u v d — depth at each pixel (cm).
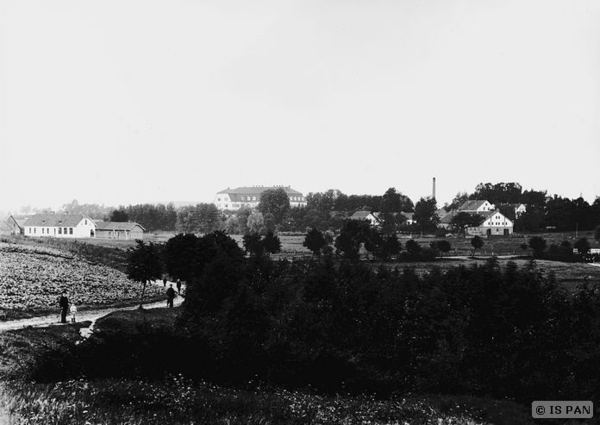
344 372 2797
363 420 2034
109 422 1512
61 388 1852
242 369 2588
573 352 3603
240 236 18700
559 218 18812
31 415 1458
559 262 11181
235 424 1748
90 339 2409
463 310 4031
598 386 3253
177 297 7025
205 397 2053
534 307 3994
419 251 11288
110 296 6203
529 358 3631
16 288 5569
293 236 18012
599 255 11688
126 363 2352
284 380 2652
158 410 1794
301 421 1905
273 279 4891
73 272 7425
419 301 4203
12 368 2350
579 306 4053
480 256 11994
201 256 6631
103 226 17188
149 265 5928
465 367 3559
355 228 11481
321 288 4331
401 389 2983
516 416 2652
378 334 4019
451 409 2572
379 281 4653
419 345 3909
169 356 2455
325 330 4006
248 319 3562
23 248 8881
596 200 19438
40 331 3494
